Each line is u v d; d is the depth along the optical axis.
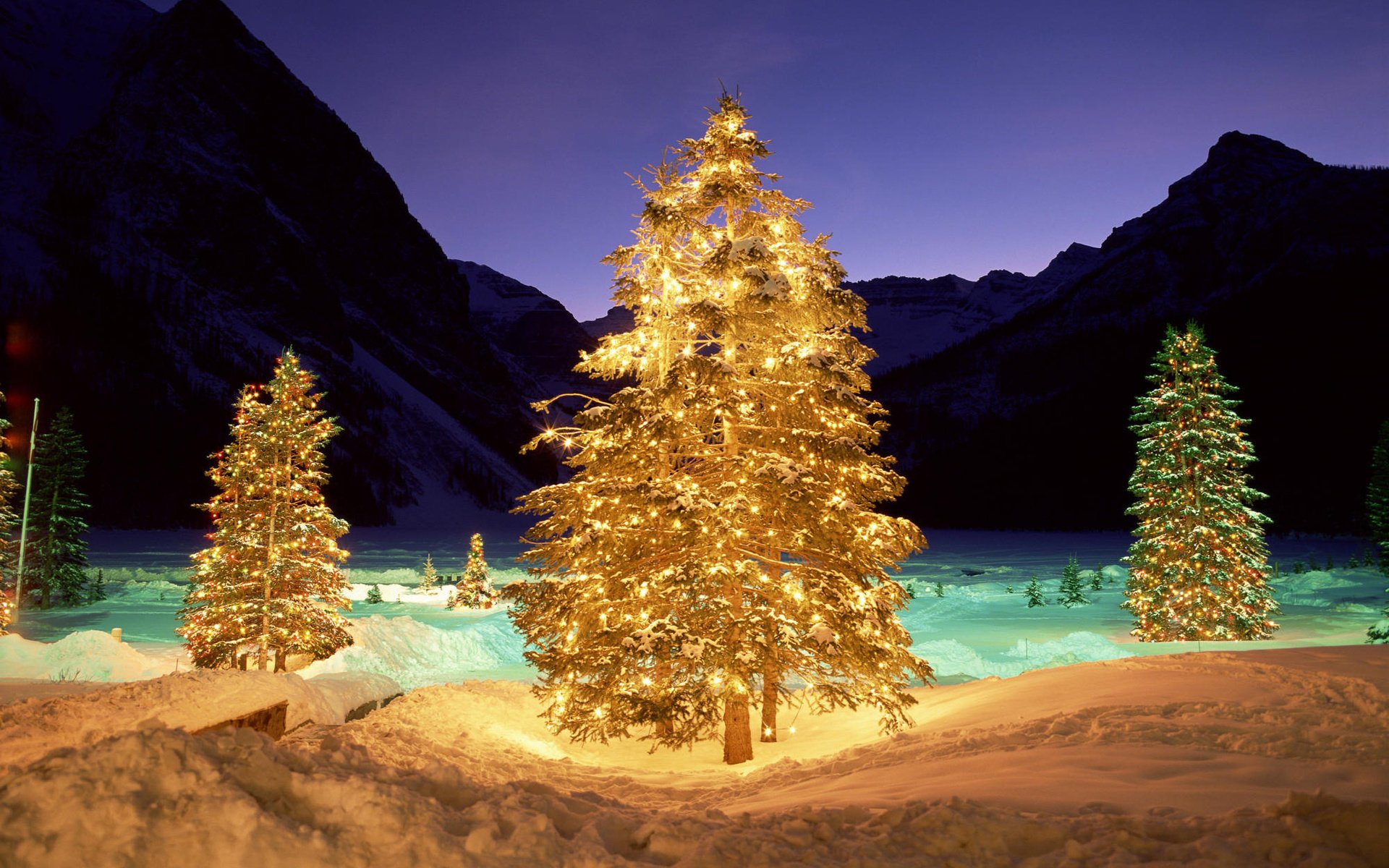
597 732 13.16
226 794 4.20
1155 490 28.02
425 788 5.12
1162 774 5.98
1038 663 24.94
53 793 4.12
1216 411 27.84
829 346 13.84
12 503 42.62
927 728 11.19
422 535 146.25
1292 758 6.27
